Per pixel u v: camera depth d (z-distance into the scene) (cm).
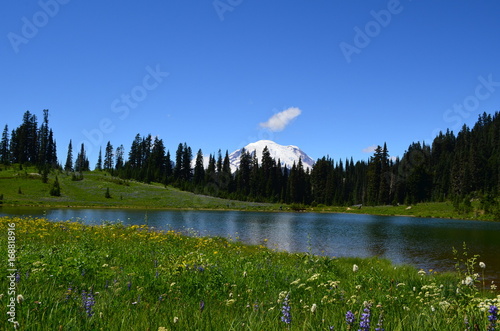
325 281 902
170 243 1806
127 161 17288
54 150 15650
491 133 18875
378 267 1608
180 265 849
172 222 5281
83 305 469
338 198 16038
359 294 733
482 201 10200
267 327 403
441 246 3297
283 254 1897
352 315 361
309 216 9075
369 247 3162
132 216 6188
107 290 628
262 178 15900
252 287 762
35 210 6569
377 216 10231
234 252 1725
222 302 614
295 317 473
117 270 875
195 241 2067
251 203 13575
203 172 17012
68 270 774
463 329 388
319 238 3762
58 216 5241
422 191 14300
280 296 578
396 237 4094
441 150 19175
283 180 16750
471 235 4438
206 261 991
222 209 10969
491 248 3161
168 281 736
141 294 622
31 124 14675
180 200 11812
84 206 8881
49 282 666
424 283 928
